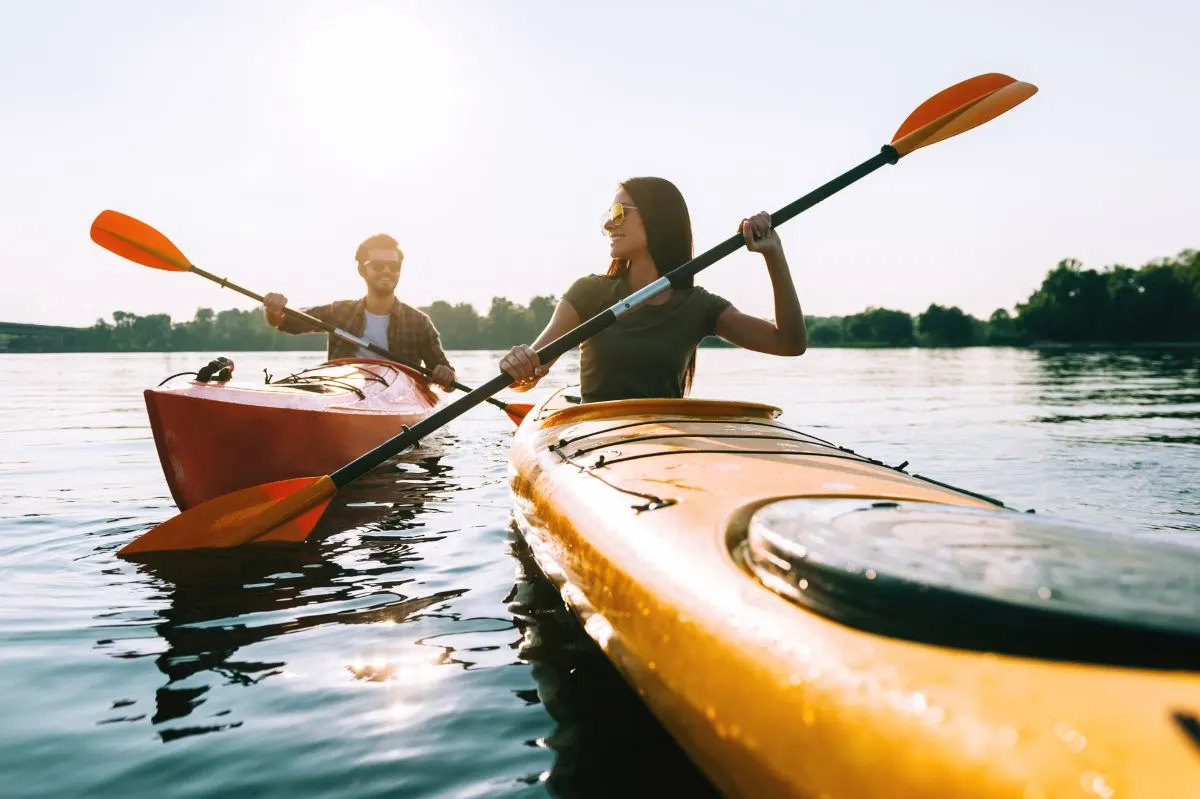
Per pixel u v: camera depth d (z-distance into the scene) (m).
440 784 1.43
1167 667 0.68
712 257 2.71
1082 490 3.97
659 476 1.82
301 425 3.90
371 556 2.89
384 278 6.14
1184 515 3.43
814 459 1.93
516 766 1.49
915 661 0.80
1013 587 0.81
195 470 3.47
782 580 1.06
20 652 2.00
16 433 6.66
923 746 0.72
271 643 2.07
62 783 1.42
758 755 0.92
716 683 1.03
